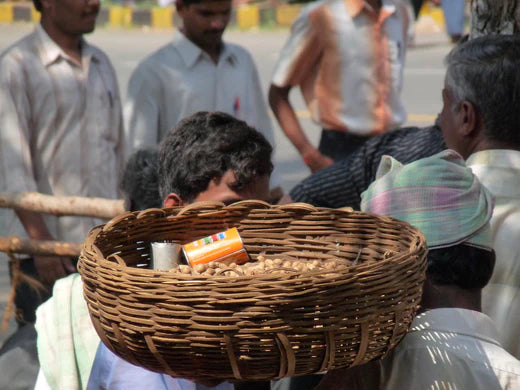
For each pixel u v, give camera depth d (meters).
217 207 4.55
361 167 6.60
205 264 4.06
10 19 43.72
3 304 11.30
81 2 8.60
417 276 3.72
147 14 42.03
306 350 3.50
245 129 4.82
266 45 35.59
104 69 9.21
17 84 8.50
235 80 10.10
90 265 3.73
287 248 4.56
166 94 9.80
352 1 10.54
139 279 3.50
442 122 5.43
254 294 3.40
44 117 8.72
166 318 3.46
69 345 4.79
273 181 9.62
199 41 9.84
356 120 10.84
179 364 3.58
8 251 7.61
